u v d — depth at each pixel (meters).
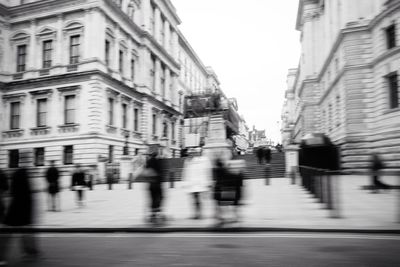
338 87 27.95
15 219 6.50
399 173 8.76
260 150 27.12
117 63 34.75
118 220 10.03
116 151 33.16
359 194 13.90
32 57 33.12
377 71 23.59
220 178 8.95
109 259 5.95
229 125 42.03
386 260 5.52
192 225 8.77
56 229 8.95
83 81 30.73
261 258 5.77
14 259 6.18
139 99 39.34
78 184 13.90
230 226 8.41
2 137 33.41
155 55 43.59
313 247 6.48
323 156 20.28
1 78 33.53
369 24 24.31
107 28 32.97
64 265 5.66
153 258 5.94
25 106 32.88
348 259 5.61
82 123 30.41
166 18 48.56
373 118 24.27
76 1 31.69
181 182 24.53
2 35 33.91
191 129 43.28
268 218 9.44
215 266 5.35
